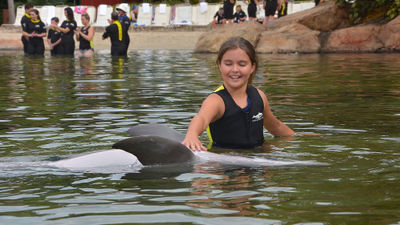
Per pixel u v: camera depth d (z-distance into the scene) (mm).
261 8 21359
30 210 1658
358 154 2570
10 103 4793
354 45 13570
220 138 3055
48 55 13906
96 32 22219
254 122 3049
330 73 7715
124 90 5844
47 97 5258
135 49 16781
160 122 3641
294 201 1720
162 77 7465
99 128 3406
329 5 15133
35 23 14211
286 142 2994
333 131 3293
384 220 1510
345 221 1506
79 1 29297
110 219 1558
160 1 28953
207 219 1539
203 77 7383
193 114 4004
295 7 21000
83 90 5895
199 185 1949
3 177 2094
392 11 13750
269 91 5598
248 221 1515
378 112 4055
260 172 2182
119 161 2295
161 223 1513
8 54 14523
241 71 2961
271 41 14203
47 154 2602
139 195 1819
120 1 28922
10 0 25062
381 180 2010
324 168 2254
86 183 1992
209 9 22469
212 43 14656
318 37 14281
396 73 7477
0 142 2938
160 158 2316
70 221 1546
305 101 4785
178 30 21812
